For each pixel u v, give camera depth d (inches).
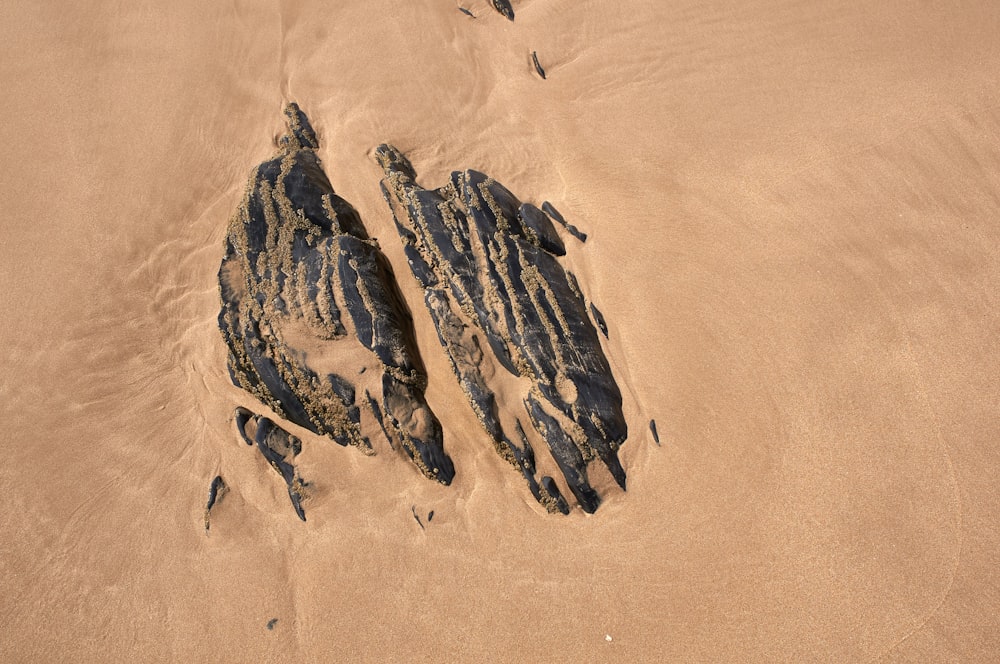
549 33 223.9
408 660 155.2
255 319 171.3
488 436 161.0
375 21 227.5
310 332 165.2
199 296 200.8
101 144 228.7
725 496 159.3
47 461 189.9
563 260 184.5
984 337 174.9
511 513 159.3
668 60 218.7
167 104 230.7
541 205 196.1
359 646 157.6
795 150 203.2
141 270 209.3
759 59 217.3
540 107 213.9
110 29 245.1
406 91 215.5
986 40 216.1
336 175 201.5
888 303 179.3
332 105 216.5
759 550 155.1
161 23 242.8
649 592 153.3
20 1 251.0
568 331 165.6
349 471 167.0
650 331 175.6
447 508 161.5
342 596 160.9
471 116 213.0
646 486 160.2
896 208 192.2
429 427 163.2
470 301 164.2
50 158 229.3
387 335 162.2
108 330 202.4
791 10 223.1
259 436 173.5
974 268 183.5
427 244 173.3
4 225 221.1
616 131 208.5
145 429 188.4
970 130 202.2
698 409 166.9
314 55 225.9
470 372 161.2
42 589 177.0
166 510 177.5
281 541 167.9
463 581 157.6
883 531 155.7
